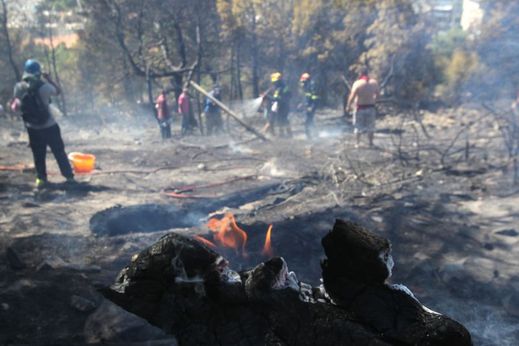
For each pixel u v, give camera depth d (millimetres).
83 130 17672
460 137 11156
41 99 6828
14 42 24141
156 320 1099
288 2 19547
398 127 13664
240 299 1052
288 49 19891
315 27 19188
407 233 5133
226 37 20172
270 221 5457
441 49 18031
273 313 1040
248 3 19547
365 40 18438
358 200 6320
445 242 4910
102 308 3547
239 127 16438
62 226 5387
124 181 7816
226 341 1053
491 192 6562
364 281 1022
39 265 4234
